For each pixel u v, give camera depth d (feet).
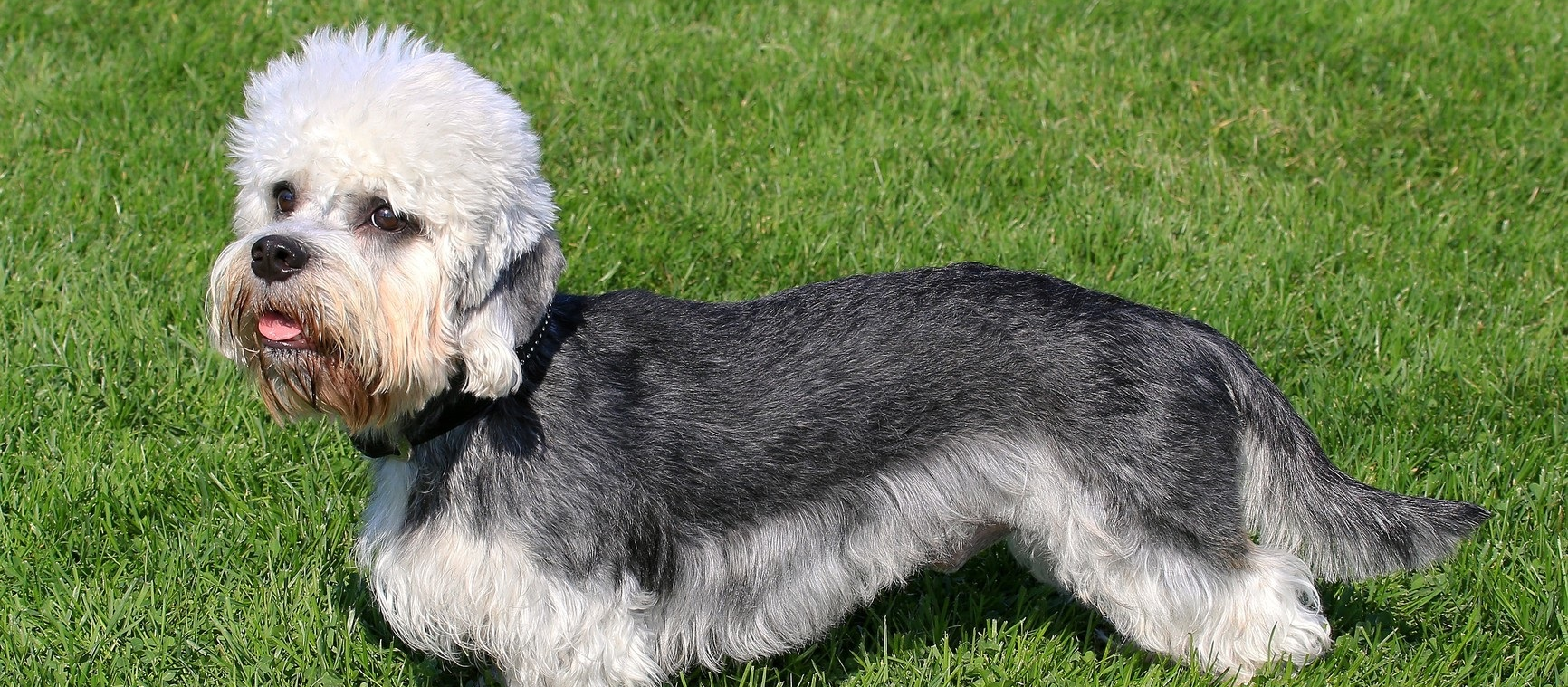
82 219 19.30
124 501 14.34
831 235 19.08
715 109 23.22
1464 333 17.56
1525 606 13.17
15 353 16.40
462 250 10.02
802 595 12.14
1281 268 18.94
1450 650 12.87
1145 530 11.71
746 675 12.69
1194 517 11.73
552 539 10.69
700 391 11.46
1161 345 11.90
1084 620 13.70
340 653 12.82
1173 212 20.26
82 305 17.35
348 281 9.91
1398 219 20.30
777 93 23.52
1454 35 26.08
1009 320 11.97
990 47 25.50
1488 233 19.89
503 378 10.07
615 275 18.52
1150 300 18.11
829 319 11.97
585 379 11.02
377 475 11.44
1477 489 14.73
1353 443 15.76
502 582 10.68
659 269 18.75
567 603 10.75
